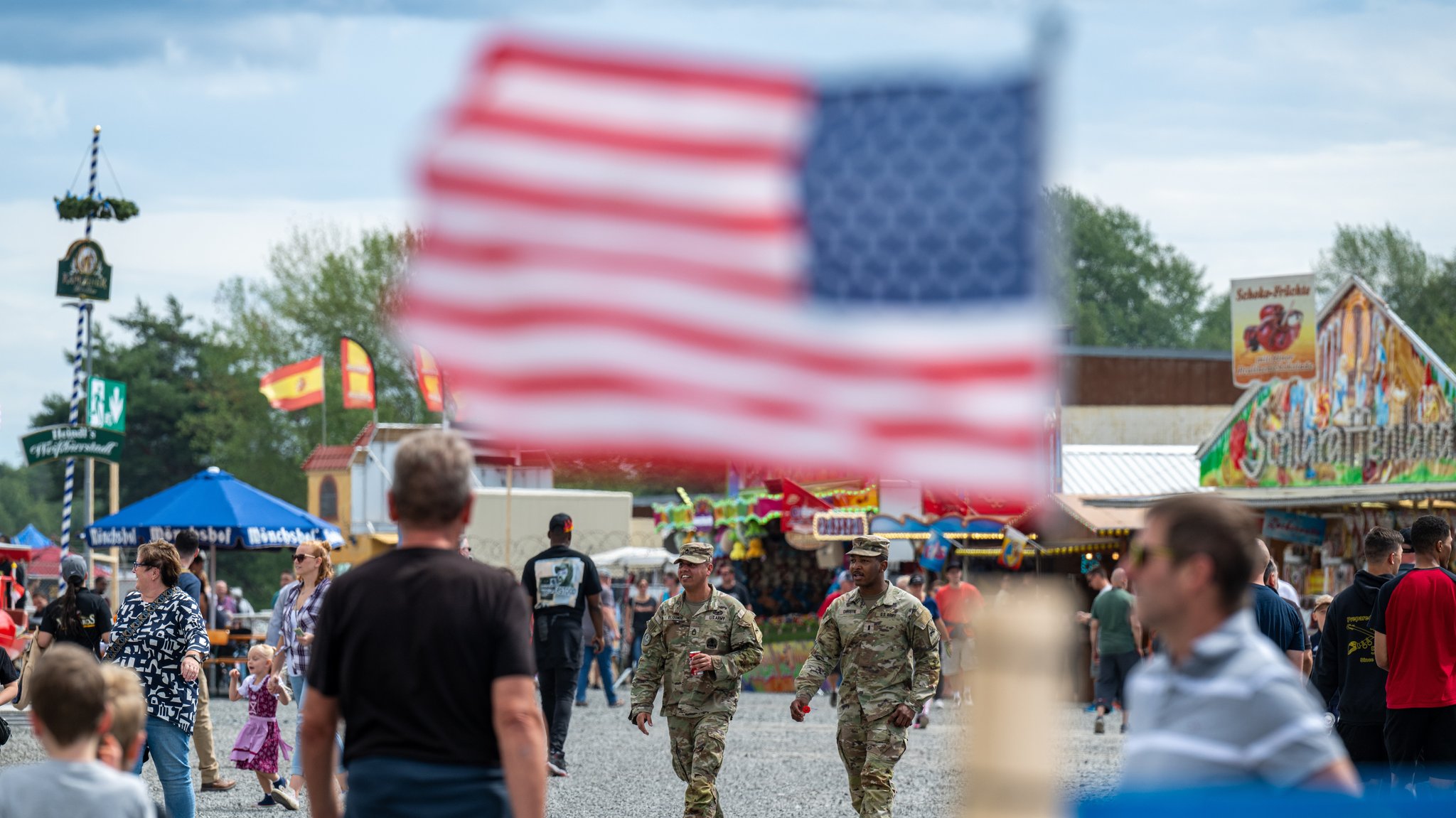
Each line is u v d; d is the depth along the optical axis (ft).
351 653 52.75
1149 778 39.60
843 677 108.88
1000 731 22.21
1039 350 32.96
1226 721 39.09
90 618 140.97
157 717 106.32
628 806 143.84
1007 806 22.06
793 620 339.36
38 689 51.31
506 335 34.78
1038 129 32.01
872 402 34.01
